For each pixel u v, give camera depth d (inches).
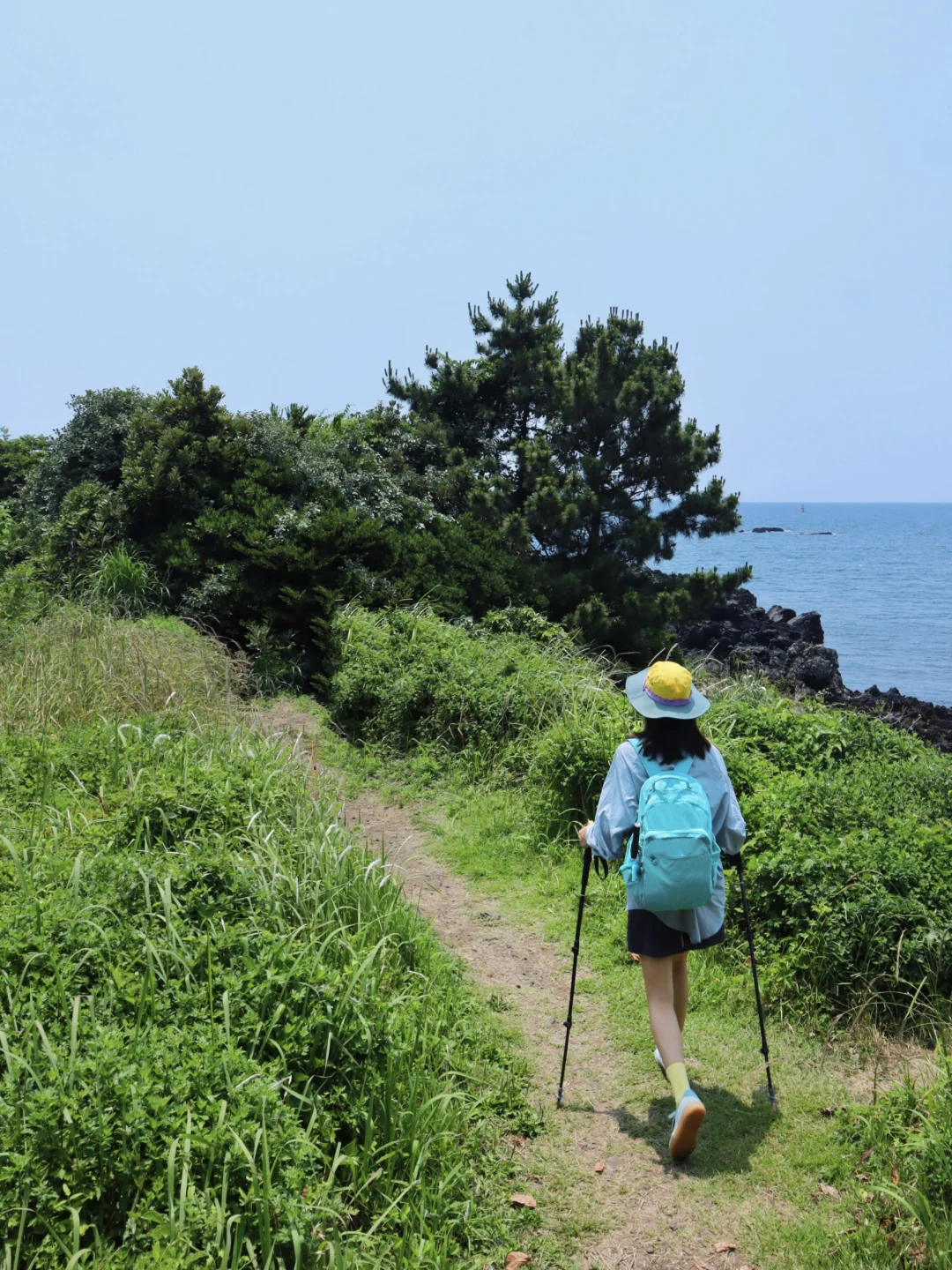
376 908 198.5
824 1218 139.9
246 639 529.3
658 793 151.6
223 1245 109.8
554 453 737.6
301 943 167.6
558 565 691.4
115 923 163.3
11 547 629.9
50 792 231.8
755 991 184.4
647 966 155.0
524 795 322.3
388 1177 134.4
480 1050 177.5
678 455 705.0
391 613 505.7
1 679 325.1
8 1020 134.4
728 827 159.2
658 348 748.0
